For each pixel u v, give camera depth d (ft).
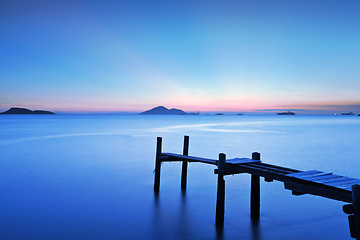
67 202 32.35
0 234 23.16
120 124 274.57
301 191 19.30
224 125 265.34
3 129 179.63
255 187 27.84
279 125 265.95
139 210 29.81
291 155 74.18
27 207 30.35
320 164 60.85
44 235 23.12
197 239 22.88
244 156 72.59
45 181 43.09
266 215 28.66
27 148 84.84
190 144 100.07
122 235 23.48
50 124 263.29
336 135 140.97
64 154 72.69
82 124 268.21
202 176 46.70
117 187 39.47
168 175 47.50
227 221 26.86
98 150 80.79
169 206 31.27
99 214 28.45
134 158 66.54
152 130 178.09
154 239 22.77
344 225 26.03
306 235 23.75
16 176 46.65
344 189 16.34
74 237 22.86
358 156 71.97
